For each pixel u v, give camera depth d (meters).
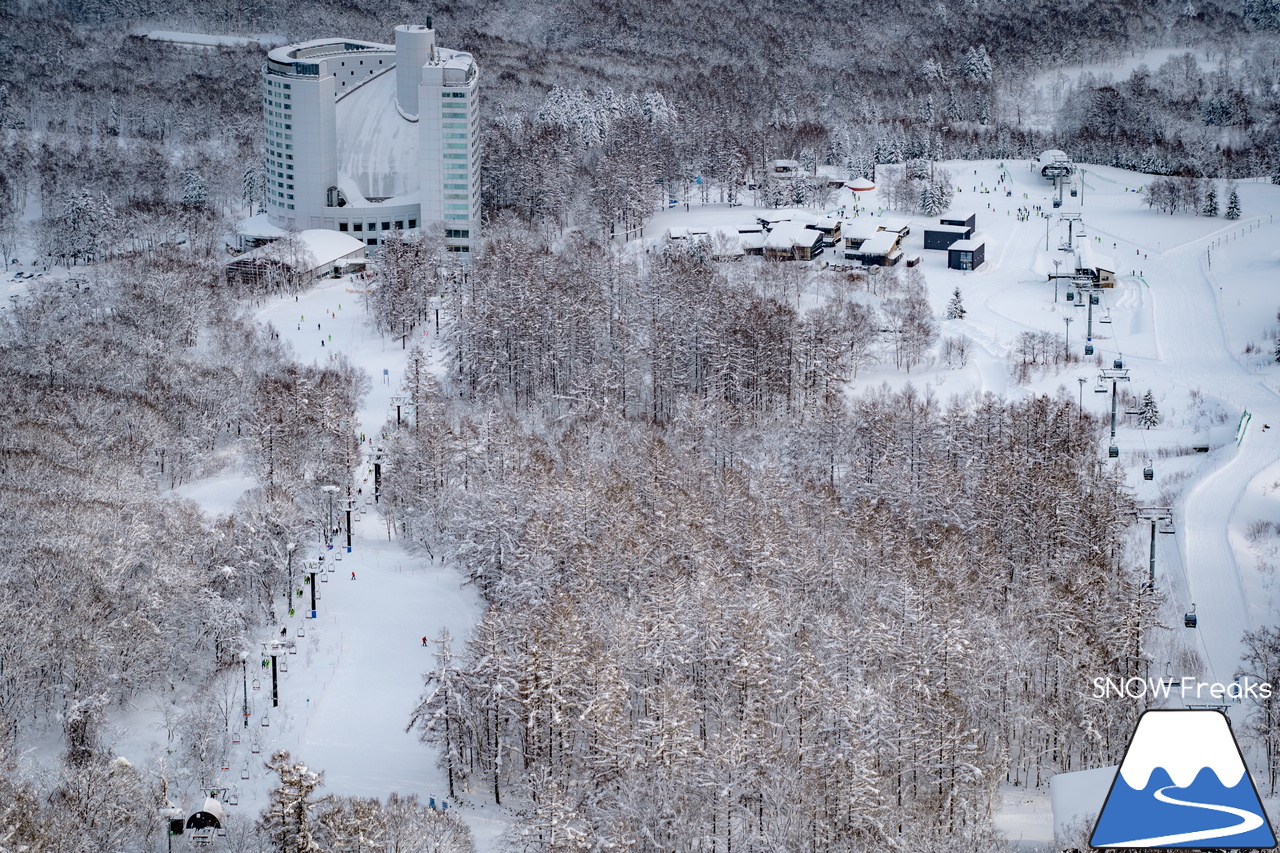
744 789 178.38
